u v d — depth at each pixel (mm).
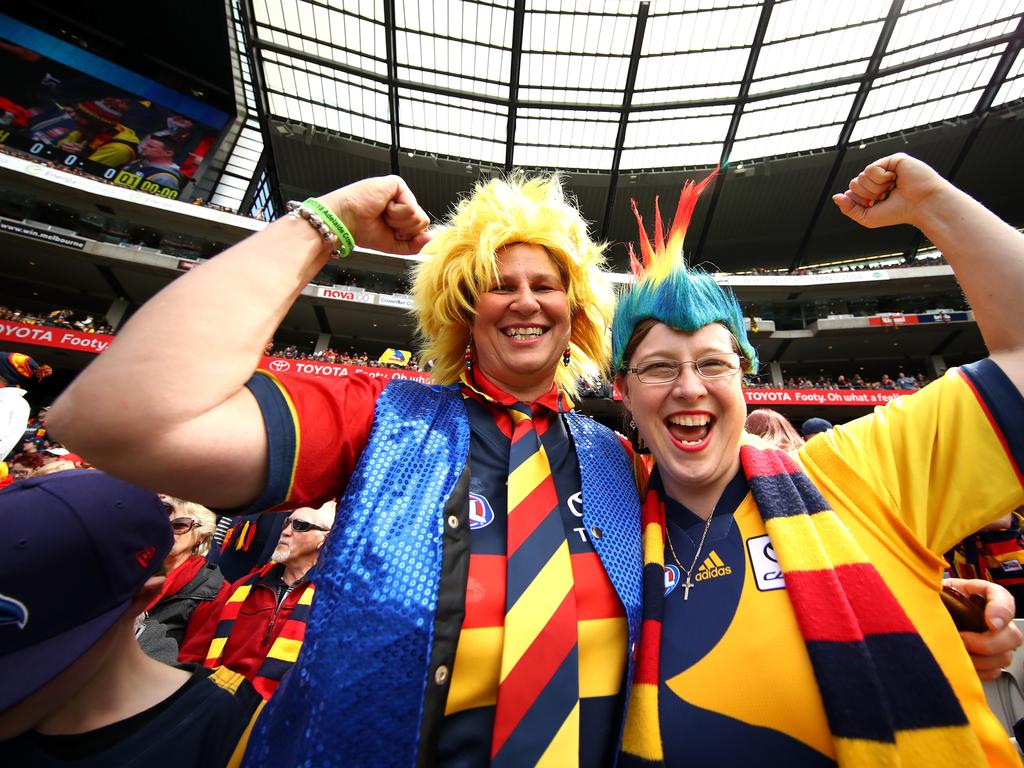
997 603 951
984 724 782
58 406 674
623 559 988
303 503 876
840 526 922
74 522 872
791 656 843
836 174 22859
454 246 1330
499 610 859
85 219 18375
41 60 18891
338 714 691
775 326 22047
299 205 889
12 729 818
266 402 806
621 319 1235
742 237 26047
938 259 20891
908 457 935
